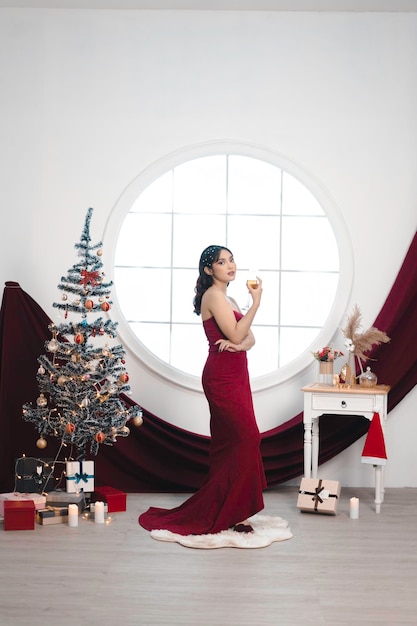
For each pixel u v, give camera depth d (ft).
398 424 17.53
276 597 10.61
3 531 13.80
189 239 29.86
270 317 28.86
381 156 17.66
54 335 15.35
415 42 17.63
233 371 14.15
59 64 17.75
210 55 17.76
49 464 15.19
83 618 9.79
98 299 16.12
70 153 17.75
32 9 17.75
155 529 13.76
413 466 17.52
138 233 29.63
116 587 10.94
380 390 15.56
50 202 17.71
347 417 17.31
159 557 12.34
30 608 10.11
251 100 17.75
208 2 17.37
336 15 17.70
